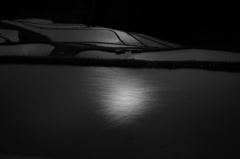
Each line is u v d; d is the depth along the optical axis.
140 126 4.27
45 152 3.21
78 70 11.56
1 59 14.52
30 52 19.47
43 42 21.86
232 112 5.10
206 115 4.91
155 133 3.95
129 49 22.05
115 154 3.21
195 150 3.38
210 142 3.64
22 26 32.06
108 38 29.48
